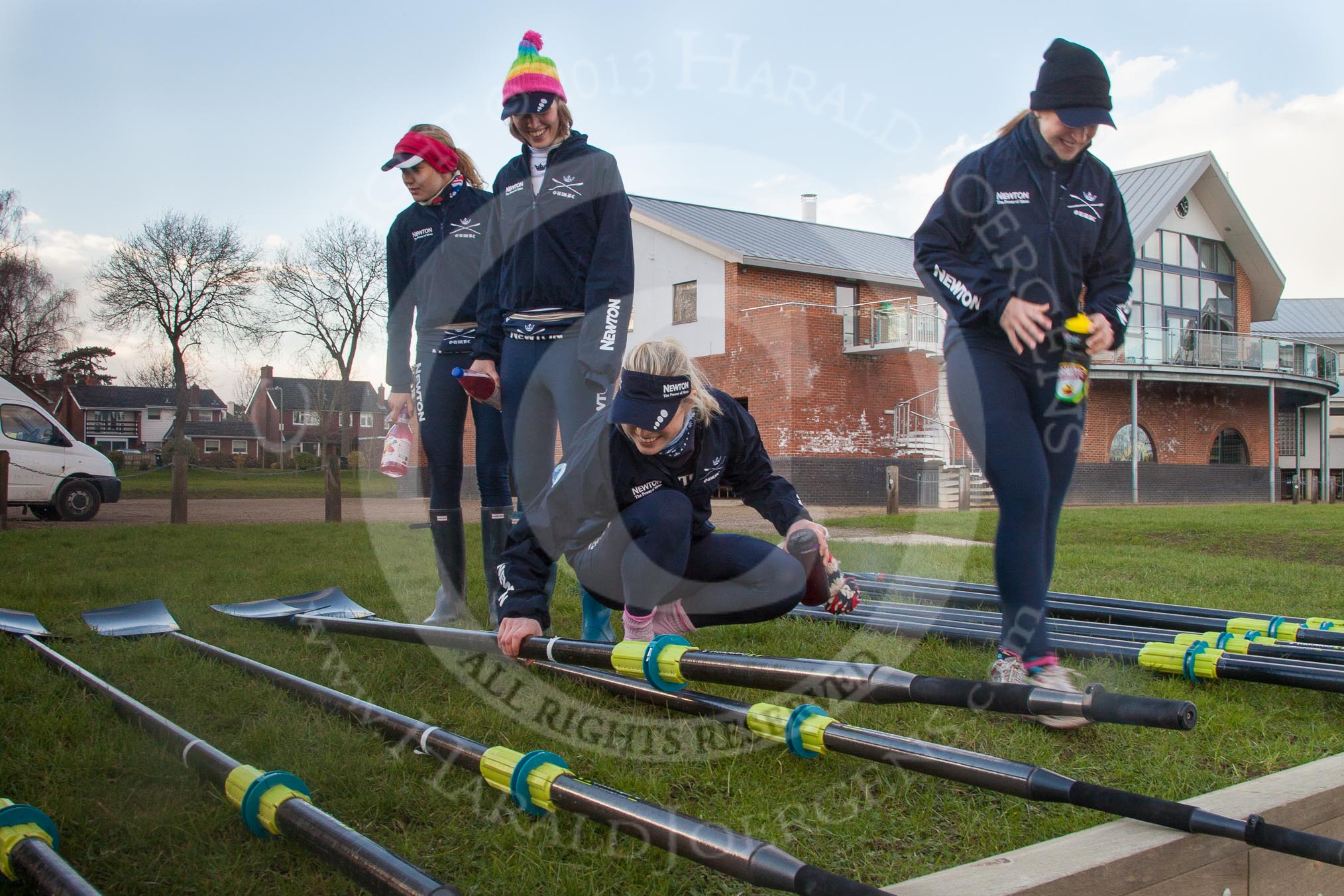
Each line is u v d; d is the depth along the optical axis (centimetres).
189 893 140
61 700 228
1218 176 2416
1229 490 2434
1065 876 142
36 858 122
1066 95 231
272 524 972
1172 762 199
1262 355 2388
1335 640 299
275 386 4944
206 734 209
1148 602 392
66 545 691
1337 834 179
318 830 133
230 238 3241
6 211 3306
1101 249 256
